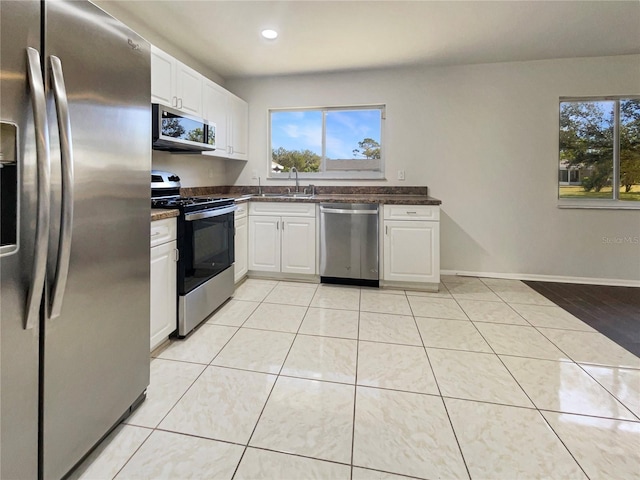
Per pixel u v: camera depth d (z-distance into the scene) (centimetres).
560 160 351
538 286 333
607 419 141
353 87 374
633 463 119
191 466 117
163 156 294
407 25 265
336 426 137
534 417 142
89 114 108
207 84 303
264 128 396
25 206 88
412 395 158
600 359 190
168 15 248
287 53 319
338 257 329
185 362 185
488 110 352
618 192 343
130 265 135
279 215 340
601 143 344
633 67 325
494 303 283
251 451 124
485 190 359
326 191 392
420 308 271
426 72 360
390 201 311
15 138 85
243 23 261
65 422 106
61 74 95
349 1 231
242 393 158
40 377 97
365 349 202
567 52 319
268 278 355
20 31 85
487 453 123
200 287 232
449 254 371
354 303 281
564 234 348
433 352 199
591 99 340
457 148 361
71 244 104
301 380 169
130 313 137
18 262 88
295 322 242
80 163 106
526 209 353
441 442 129
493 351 200
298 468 117
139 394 146
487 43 298
